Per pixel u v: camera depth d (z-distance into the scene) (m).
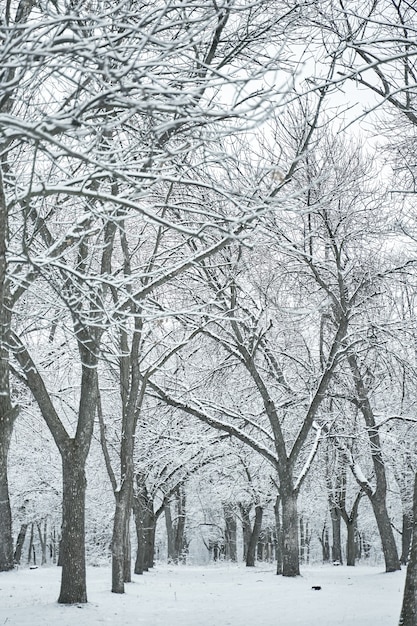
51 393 21.47
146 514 30.28
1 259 7.64
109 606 13.49
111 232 13.38
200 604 14.70
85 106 6.29
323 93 10.87
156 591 17.34
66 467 13.59
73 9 7.04
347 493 33.19
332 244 19.59
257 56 10.18
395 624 10.84
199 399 22.50
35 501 35.81
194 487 37.31
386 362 22.03
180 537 38.84
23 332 13.49
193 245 18.28
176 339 22.25
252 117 6.44
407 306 22.69
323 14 10.49
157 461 26.48
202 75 9.41
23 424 24.58
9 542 23.81
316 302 21.44
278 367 23.03
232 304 19.91
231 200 8.31
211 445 26.86
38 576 21.39
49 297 12.03
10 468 30.67
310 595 15.82
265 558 48.94
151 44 8.28
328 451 26.28
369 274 20.06
